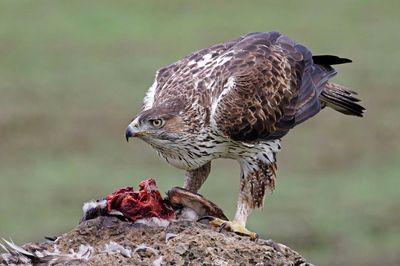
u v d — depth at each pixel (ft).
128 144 74.08
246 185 33.19
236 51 33.96
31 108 82.64
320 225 60.75
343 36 103.30
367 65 93.81
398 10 110.11
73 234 29.27
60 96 85.81
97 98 85.40
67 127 78.48
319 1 113.50
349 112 36.09
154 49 99.09
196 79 32.78
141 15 108.68
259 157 33.14
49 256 28.45
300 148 73.87
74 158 72.28
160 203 30.01
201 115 32.17
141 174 68.69
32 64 94.79
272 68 33.83
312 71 35.04
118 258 28.07
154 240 29.01
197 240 28.63
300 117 34.19
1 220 61.36
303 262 29.91
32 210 62.64
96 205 29.58
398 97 85.05
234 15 109.29
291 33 104.78
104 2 111.55
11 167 70.59
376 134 76.95
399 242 59.26
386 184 67.67
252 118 32.78
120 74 91.45
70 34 103.24
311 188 66.49
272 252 29.12
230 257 28.60
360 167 71.00
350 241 58.80
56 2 111.55
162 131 31.76
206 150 32.45
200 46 100.68
